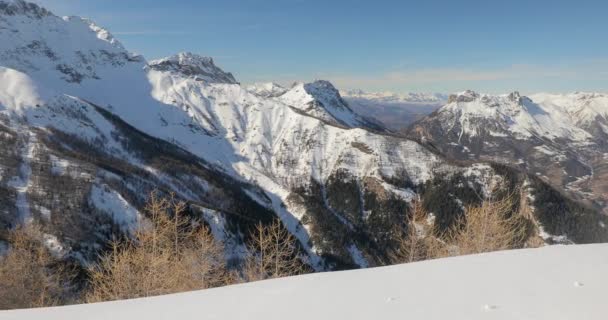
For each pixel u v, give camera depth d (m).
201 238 25.25
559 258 12.02
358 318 8.47
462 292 9.48
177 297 12.01
